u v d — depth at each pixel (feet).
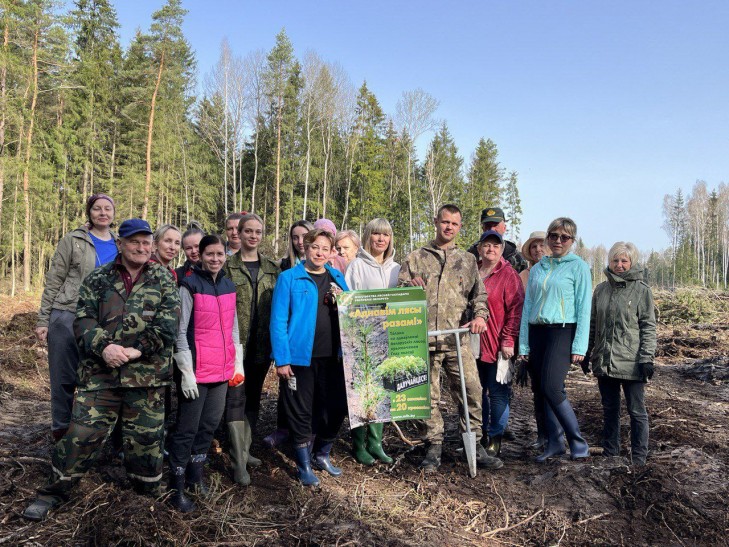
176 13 111.86
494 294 17.22
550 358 16.35
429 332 15.42
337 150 177.88
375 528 12.30
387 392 14.97
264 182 171.01
